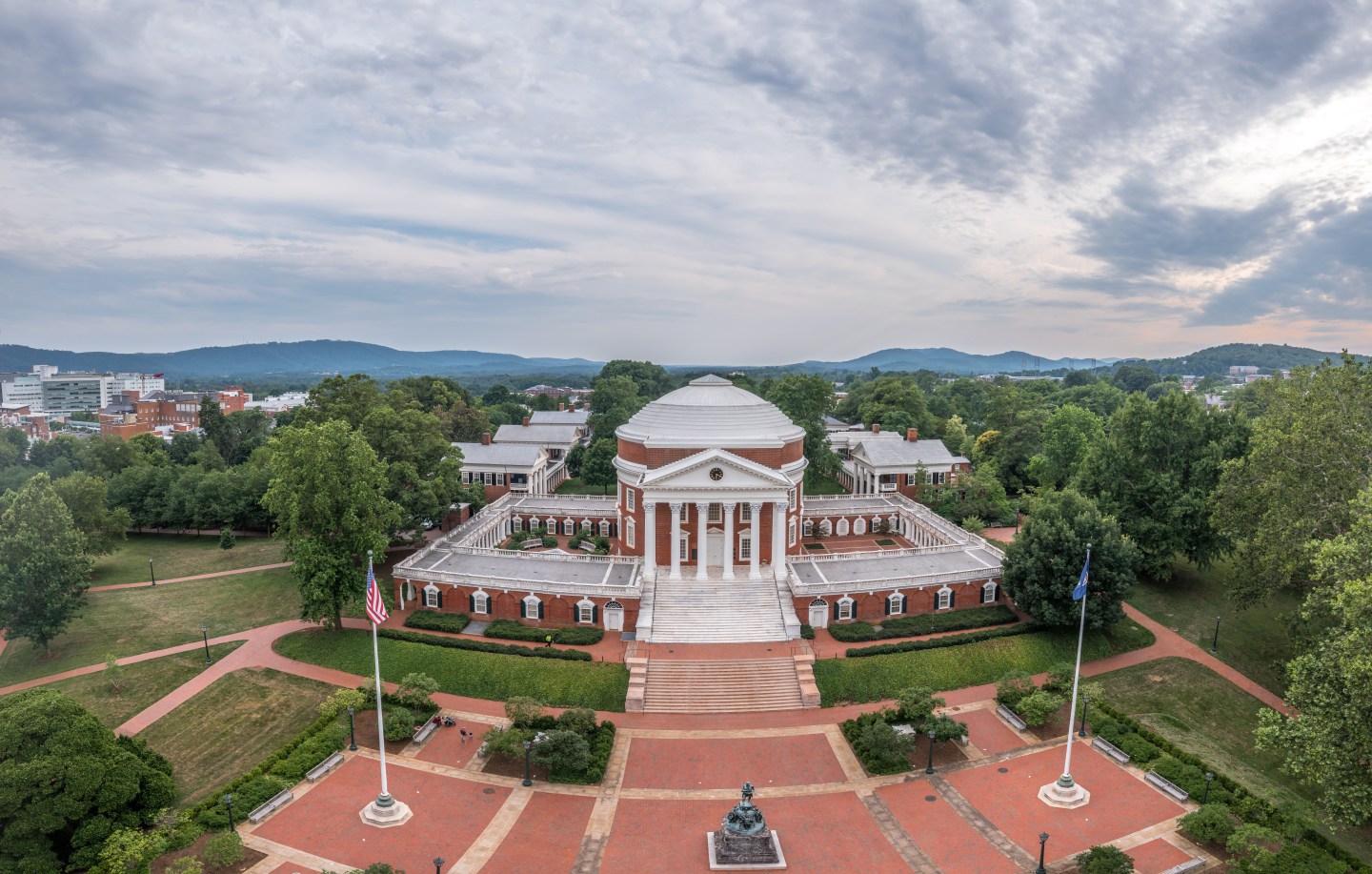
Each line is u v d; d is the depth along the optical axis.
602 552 96.88
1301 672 47.91
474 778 53.03
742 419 86.75
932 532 97.69
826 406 137.00
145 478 113.62
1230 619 77.50
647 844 46.12
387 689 64.62
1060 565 70.38
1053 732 58.66
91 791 43.75
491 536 99.44
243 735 58.66
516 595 76.19
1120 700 64.06
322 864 43.72
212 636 75.88
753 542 80.12
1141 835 46.34
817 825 47.78
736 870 43.53
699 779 53.06
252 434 160.75
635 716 61.78
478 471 125.75
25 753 43.31
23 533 68.94
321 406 107.81
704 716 61.78
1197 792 49.34
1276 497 65.56
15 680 67.50
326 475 71.94
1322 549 50.19
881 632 72.69
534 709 57.47
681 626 72.56
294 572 70.69
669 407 88.94
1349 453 61.97
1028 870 43.44
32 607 69.75
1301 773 52.69
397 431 97.31
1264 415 77.19
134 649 73.00
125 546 108.81
